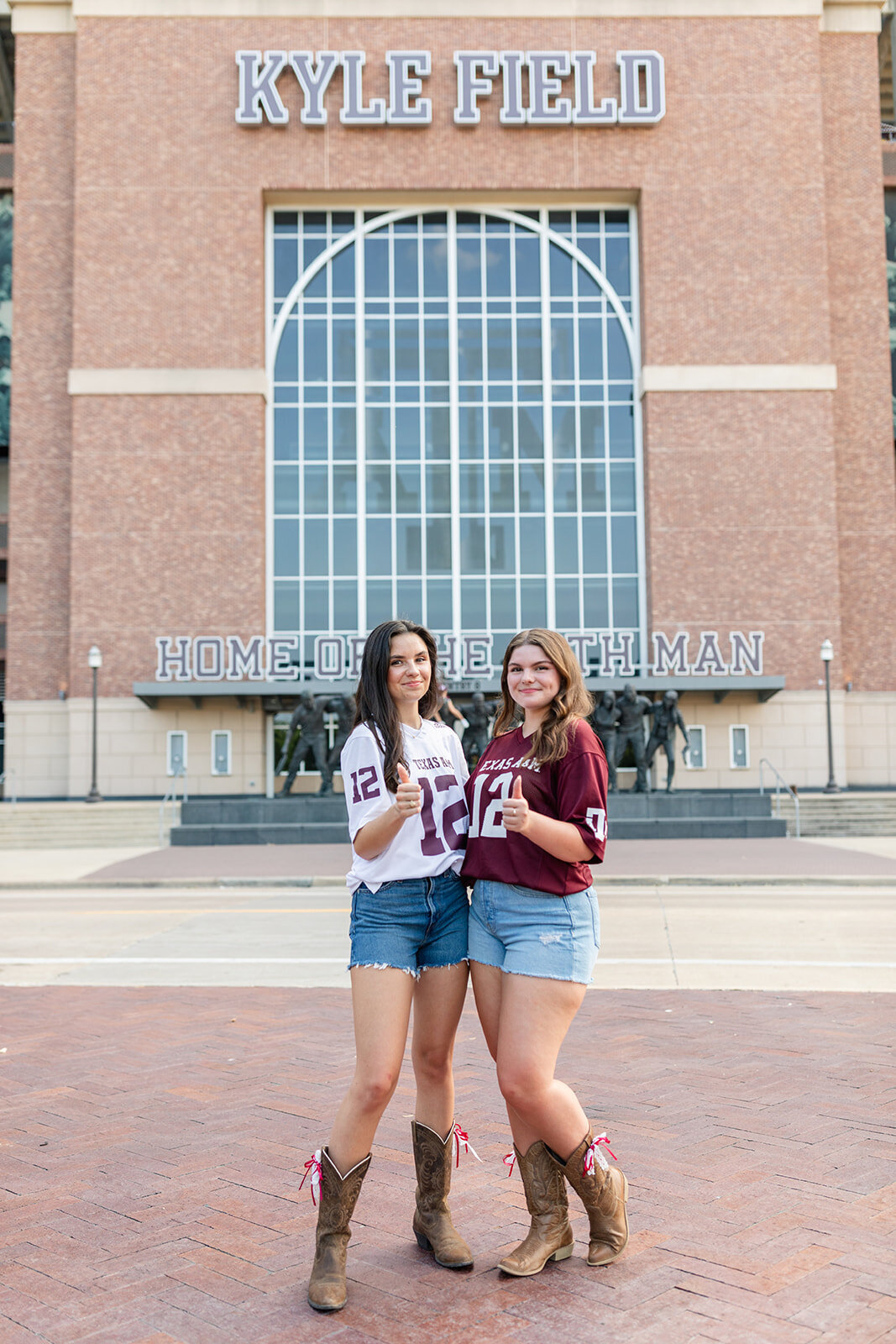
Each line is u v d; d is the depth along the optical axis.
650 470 32.59
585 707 3.54
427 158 32.91
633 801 26.06
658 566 32.38
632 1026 6.75
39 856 23.02
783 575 32.44
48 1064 5.95
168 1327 3.02
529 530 33.41
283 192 32.97
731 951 9.91
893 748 33.19
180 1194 4.02
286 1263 3.44
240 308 32.62
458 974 3.54
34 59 33.97
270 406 33.38
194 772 32.03
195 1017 7.14
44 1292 3.24
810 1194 3.91
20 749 32.72
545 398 33.62
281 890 16.56
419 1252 3.55
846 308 34.38
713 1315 3.03
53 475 33.25
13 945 10.81
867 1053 6.03
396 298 33.84
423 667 3.61
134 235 32.59
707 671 32.00
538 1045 3.33
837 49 34.94
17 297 33.50
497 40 33.12
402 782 3.41
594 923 3.47
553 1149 3.41
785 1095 5.19
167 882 17.14
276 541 33.19
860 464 34.03
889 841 23.53
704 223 33.06
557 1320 3.04
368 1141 3.29
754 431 32.72
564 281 33.94
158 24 32.91
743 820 24.52
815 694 32.31
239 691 31.05
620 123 32.94
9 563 33.06
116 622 31.89
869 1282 3.21
